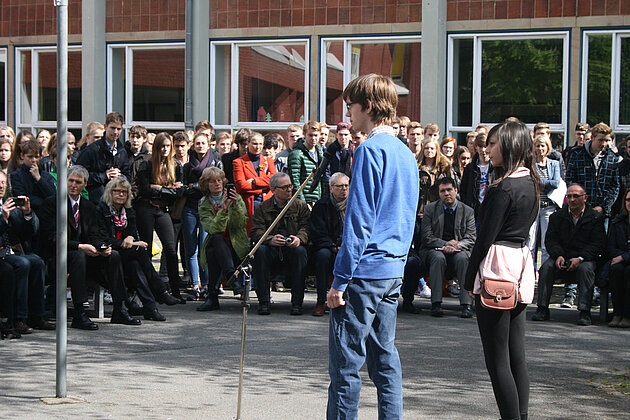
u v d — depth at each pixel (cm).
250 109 1528
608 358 691
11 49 1678
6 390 570
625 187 1002
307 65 1485
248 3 1510
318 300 884
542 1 1350
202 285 992
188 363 661
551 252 868
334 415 418
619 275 829
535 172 471
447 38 1404
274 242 882
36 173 866
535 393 579
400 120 1102
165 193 949
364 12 1445
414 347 725
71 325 805
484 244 456
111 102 1605
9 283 747
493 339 457
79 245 808
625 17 1307
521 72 1373
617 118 1326
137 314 867
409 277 899
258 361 671
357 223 408
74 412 518
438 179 1003
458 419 516
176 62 1573
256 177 995
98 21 1592
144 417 511
